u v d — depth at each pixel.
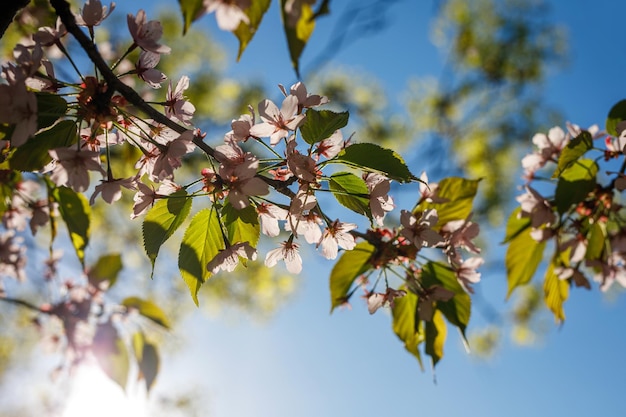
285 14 0.34
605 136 0.60
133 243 2.00
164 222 0.48
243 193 0.44
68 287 0.94
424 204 0.56
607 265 0.61
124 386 0.84
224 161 0.45
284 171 0.48
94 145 0.47
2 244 0.84
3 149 0.48
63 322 0.92
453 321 0.56
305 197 0.46
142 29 0.46
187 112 0.50
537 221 0.60
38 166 0.47
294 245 0.51
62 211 0.59
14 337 1.85
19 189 0.67
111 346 0.85
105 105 0.45
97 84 0.45
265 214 0.48
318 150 0.48
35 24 0.58
